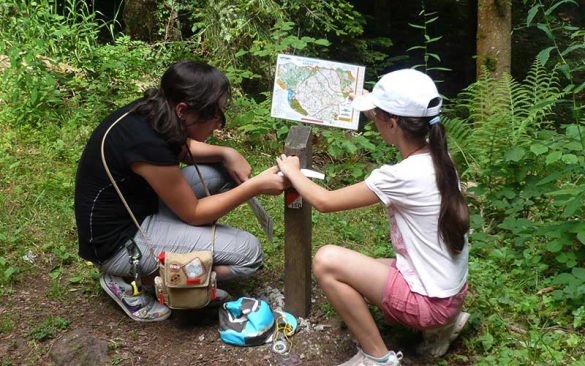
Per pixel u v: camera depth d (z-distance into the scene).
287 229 2.82
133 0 7.39
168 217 2.84
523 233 3.44
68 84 5.21
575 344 2.72
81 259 3.37
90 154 2.74
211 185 3.00
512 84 4.89
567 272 3.25
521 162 3.88
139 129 2.62
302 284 2.89
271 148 4.96
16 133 4.61
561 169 3.90
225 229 2.86
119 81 5.43
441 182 2.38
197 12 6.68
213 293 2.71
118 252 2.79
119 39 6.27
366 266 2.50
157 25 7.28
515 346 2.76
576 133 3.80
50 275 3.24
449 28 10.73
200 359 2.69
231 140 4.98
